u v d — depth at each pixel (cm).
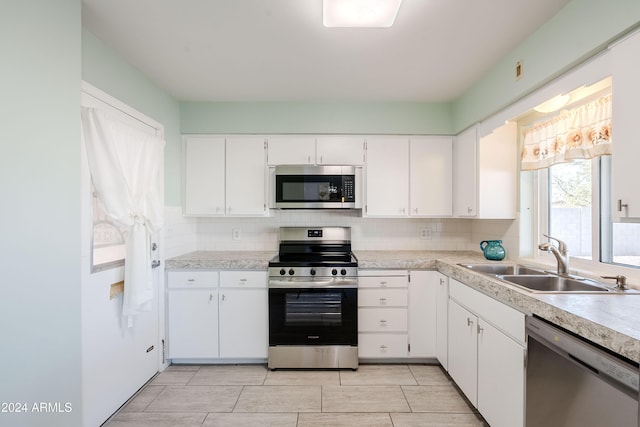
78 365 133
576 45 142
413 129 276
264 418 180
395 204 275
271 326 235
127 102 201
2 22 104
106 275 176
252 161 273
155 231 201
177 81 231
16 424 109
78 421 134
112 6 147
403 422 176
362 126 275
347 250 288
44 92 119
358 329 242
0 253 103
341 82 234
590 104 166
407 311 243
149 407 190
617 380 93
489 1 145
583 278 164
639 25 117
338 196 264
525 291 138
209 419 179
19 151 109
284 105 274
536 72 169
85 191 160
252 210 273
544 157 200
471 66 210
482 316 171
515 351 139
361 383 217
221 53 192
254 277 241
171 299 241
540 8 150
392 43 181
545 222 220
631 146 118
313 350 235
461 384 197
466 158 254
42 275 118
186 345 241
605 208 172
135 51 189
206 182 273
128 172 185
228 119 273
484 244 272
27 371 112
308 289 234
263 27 165
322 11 152
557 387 118
